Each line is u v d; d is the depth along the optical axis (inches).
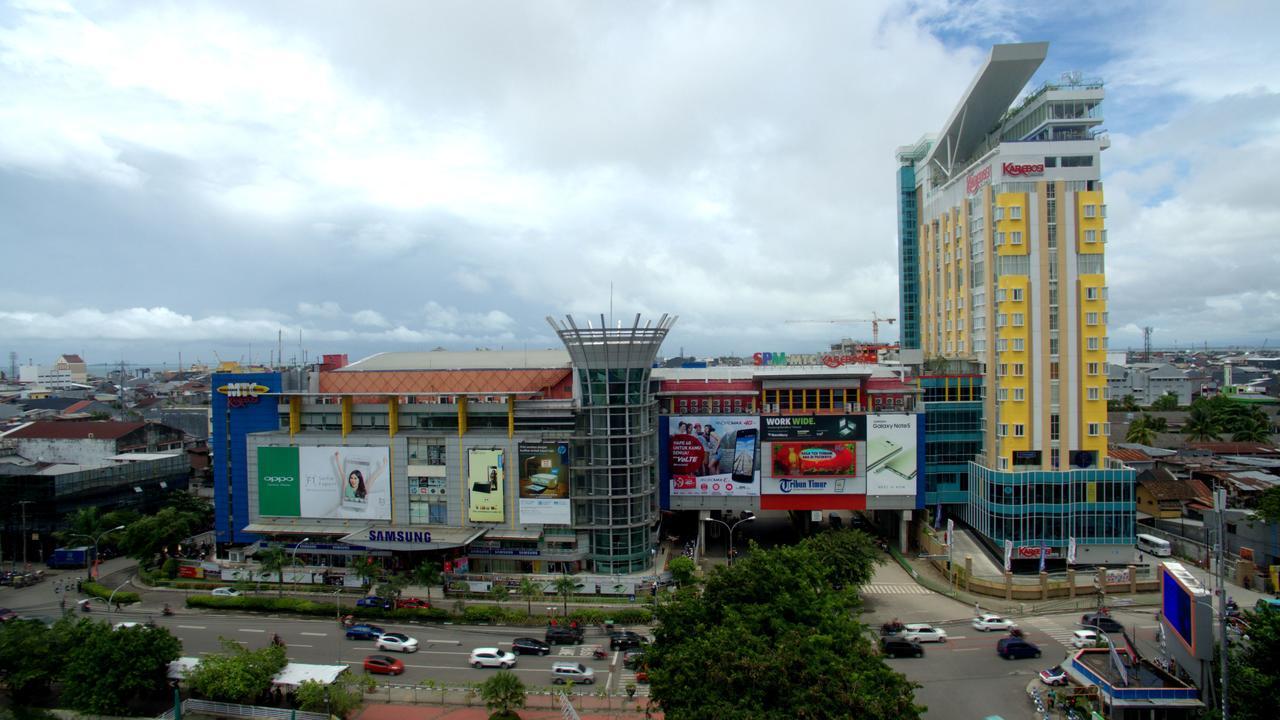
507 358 5428.2
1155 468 5969.5
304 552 4773.6
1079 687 2935.5
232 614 4151.1
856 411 5132.9
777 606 2733.8
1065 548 4719.5
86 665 2861.7
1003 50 5073.8
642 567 4628.4
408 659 3489.2
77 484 5472.4
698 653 2332.7
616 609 4084.6
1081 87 4936.0
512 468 4630.9
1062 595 4301.2
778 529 5880.9
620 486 4581.7
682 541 5551.2
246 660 2913.4
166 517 4936.0
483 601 4301.2
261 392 5019.7
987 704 2962.6
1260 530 4458.7
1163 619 2743.6
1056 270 4849.9
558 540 4618.6
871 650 2556.6
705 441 5064.0
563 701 2682.1
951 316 5826.8
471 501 4670.3
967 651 3511.3
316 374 5103.3
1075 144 4872.0
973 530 5152.6
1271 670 2549.2
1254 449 6875.0
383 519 4783.5
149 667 2869.1
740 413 5167.3
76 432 7062.0
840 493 5049.2
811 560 3403.1
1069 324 4842.5
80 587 4566.9
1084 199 4840.1
